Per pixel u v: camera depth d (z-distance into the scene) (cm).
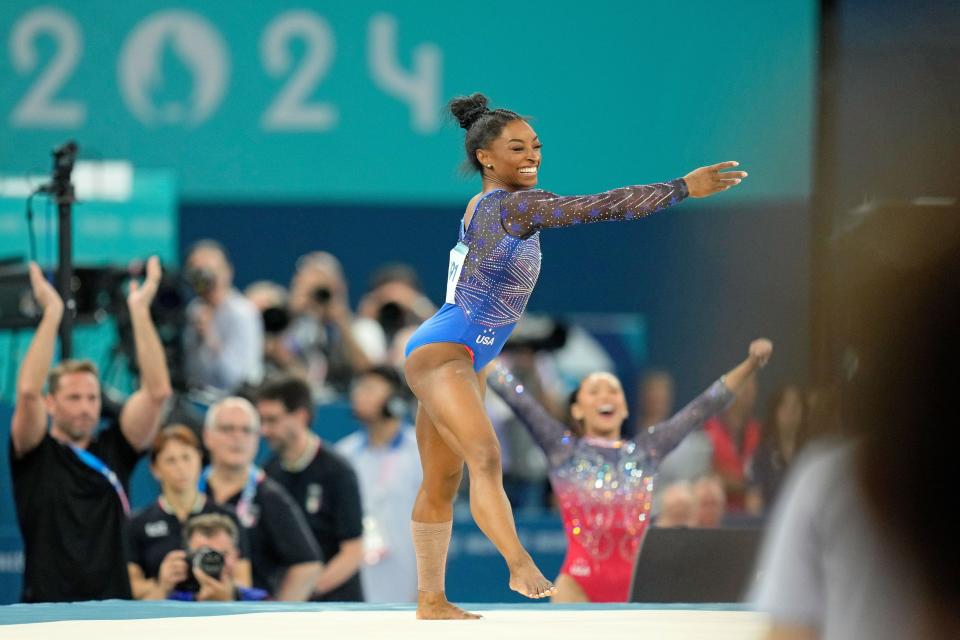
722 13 3703
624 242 4103
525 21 3694
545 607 1564
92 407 2106
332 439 2681
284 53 3669
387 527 2512
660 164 3706
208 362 3033
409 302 3256
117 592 2044
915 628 544
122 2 3625
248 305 3136
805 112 3672
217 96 3650
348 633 1234
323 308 2958
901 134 2508
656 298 4078
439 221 4162
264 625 1328
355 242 4153
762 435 2488
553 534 2534
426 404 1321
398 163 3681
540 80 3706
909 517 543
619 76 3709
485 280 1330
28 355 2039
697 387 4016
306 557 2208
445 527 1405
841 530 598
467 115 1417
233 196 3659
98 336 2766
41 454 2047
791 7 3688
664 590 1953
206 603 1631
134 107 3631
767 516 2414
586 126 3712
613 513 2031
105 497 2062
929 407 526
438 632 1230
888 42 2564
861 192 2431
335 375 2988
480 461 1256
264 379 2514
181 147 3638
